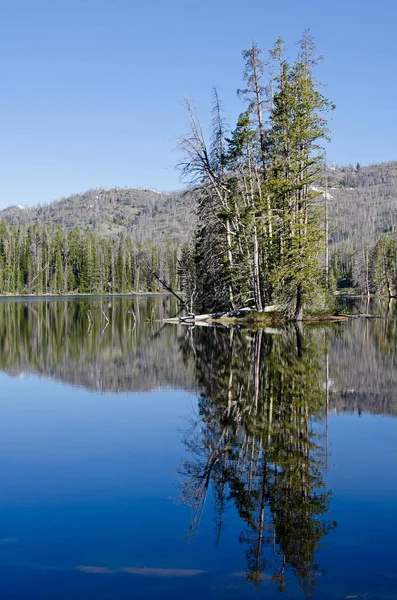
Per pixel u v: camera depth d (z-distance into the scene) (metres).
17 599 4.82
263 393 13.29
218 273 37.91
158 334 31.03
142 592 4.91
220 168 35.09
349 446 9.03
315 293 35.50
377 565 5.36
